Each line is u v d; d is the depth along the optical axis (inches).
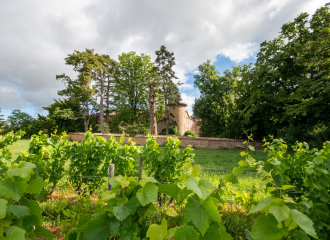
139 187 40.8
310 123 578.6
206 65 1109.1
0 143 153.6
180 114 1386.6
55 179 153.8
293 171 111.6
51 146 155.2
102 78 1059.9
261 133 711.7
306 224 34.6
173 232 36.5
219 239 39.1
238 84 733.3
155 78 847.7
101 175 162.2
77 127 1027.9
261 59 671.8
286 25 632.4
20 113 954.1
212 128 1043.3
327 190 85.0
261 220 41.2
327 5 578.2
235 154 508.4
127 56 1012.5
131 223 39.7
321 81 445.1
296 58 571.5
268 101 652.1
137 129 887.1
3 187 37.2
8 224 36.8
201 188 39.4
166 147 156.9
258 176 215.8
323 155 94.0
